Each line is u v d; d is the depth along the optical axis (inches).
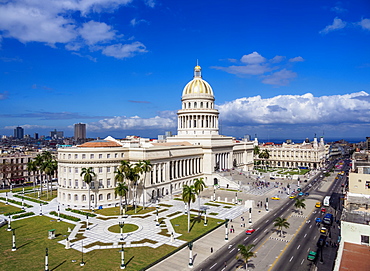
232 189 5438.0
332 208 4119.1
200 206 4160.9
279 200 4626.0
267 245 2714.1
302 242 2792.8
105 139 5206.7
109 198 4252.0
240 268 2246.6
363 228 1888.5
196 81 6638.8
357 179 3312.0
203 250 2591.0
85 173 3922.2
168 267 2261.3
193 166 5762.8
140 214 3725.4
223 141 6540.4
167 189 4874.5
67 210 3932.1
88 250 2573.8
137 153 4429.1
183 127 6624.0
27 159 6609.3
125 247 2640.3
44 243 2746.1
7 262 2332.7
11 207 4141.2
